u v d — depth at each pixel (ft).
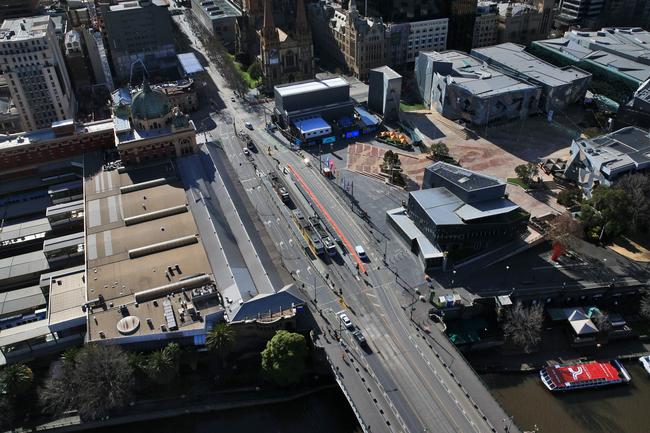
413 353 506.89
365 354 505.25
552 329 573.74
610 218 650.84
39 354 524.93
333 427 485.56
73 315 528.63
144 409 495.82
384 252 635.25
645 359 534.37
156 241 610.24
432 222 598.34
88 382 471.21
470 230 599.57
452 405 457.68
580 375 515.09
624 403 504.02
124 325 508.53
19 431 481.87
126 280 559.79
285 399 504.43
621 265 622.13
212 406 497.87
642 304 570.87
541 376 520.01
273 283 556.92
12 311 558.15
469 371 489.67
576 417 490.49
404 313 552.41
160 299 538.47
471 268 610.65
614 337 559.79
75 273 582.76
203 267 574.56
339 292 577.84
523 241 642.63
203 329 507.30
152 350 510.99
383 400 461.78
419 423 442.91
